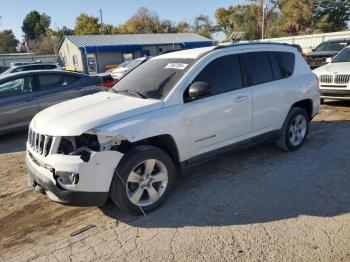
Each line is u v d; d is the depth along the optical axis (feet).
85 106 13.09
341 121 24.40
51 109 13.75
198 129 13.61
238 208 12.69
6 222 12.76
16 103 25.22
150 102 12.68
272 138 17.06
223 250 10.28
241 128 15.28
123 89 14.88
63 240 11.32
